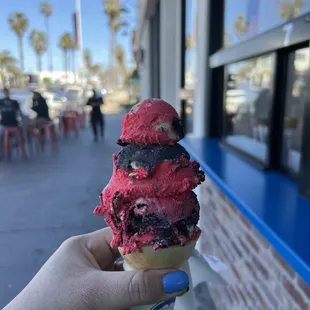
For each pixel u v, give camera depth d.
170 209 0.78
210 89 3.88
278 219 1.61
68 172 6.98
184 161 0.81
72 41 51.34
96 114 11.56
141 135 0.81
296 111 2.17
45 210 4.80
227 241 2.41
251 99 2.74
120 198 0.79
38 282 0.92
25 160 8.28
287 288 1.57
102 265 1.06
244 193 1.98
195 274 1.09
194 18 4.48
